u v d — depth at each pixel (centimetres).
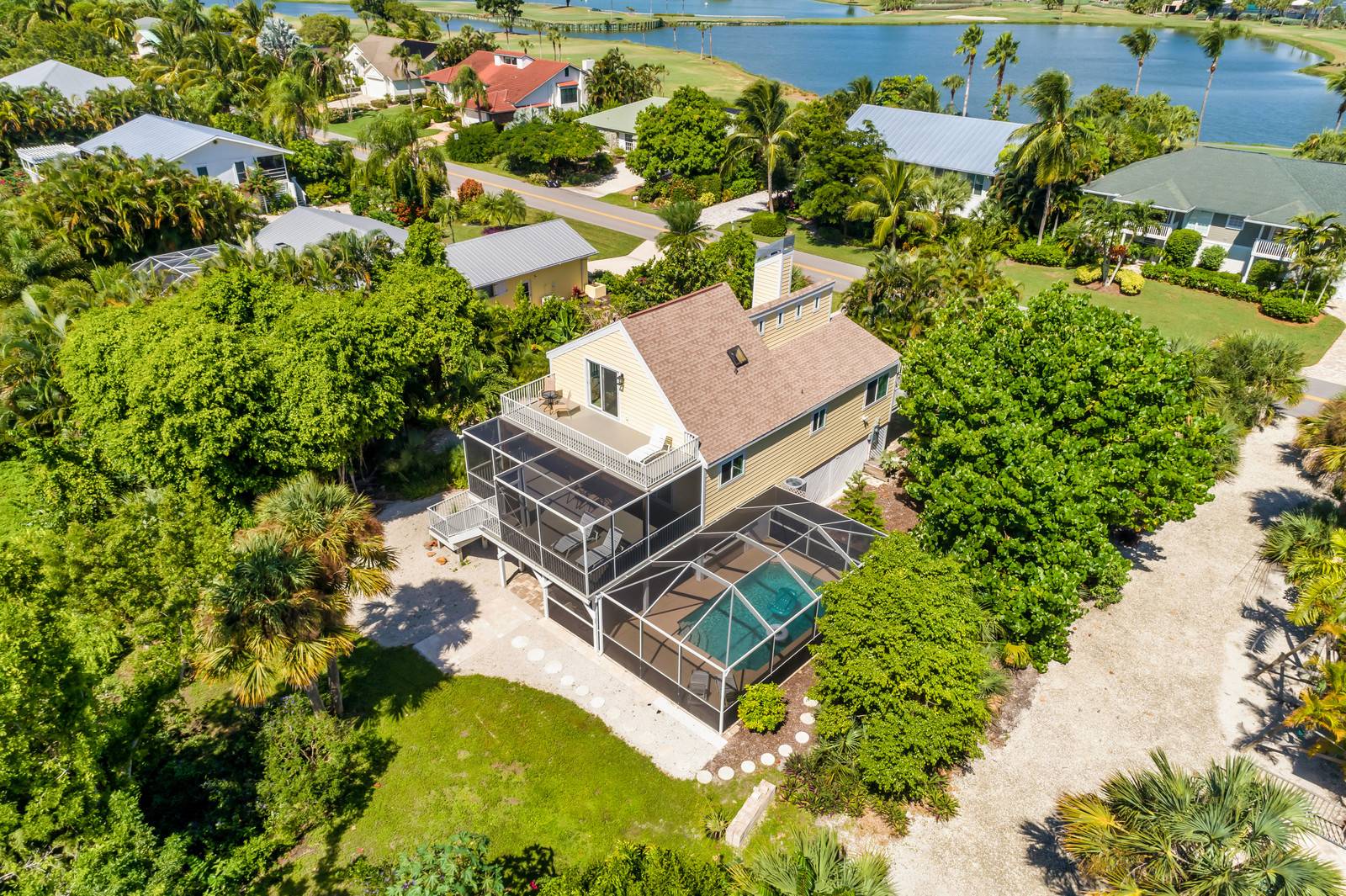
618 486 2420
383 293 3272
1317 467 3048
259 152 6869
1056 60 17638
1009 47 8912
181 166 6312
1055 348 2494
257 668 1711
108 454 2522
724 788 2017
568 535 2359
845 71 16125
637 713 2239
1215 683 2331
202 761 2016
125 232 5075
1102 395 2395
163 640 1934
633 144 8631
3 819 1486
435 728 2186
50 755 1603
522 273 4744
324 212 5175
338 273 3819
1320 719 1805
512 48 15825
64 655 1628
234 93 9012
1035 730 2184
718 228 6631
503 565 2688
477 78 9175
